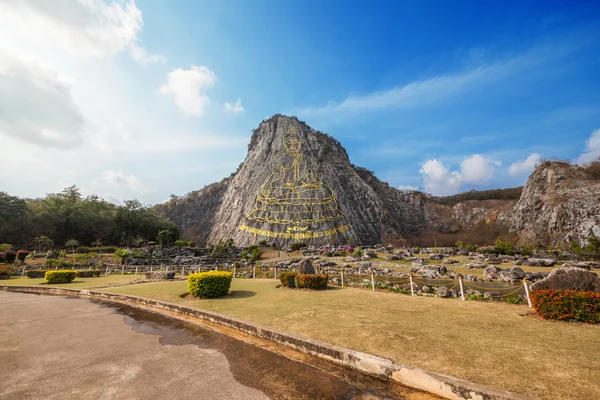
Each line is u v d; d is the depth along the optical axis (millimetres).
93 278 20703
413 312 7625
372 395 3742
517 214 62625
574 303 6574
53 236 49500
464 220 85188
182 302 10031
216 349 5602
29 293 14523
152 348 5680
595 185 47688
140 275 22969
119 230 56688
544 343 5094
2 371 4566
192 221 87938
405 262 26625
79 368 4668
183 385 4008
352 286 13859
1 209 42906
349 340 5426
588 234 40469
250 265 29594
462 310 7828
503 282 14422
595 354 4547
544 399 3244
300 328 6348
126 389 3896
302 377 4285
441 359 4434
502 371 3980
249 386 3979
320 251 40344
